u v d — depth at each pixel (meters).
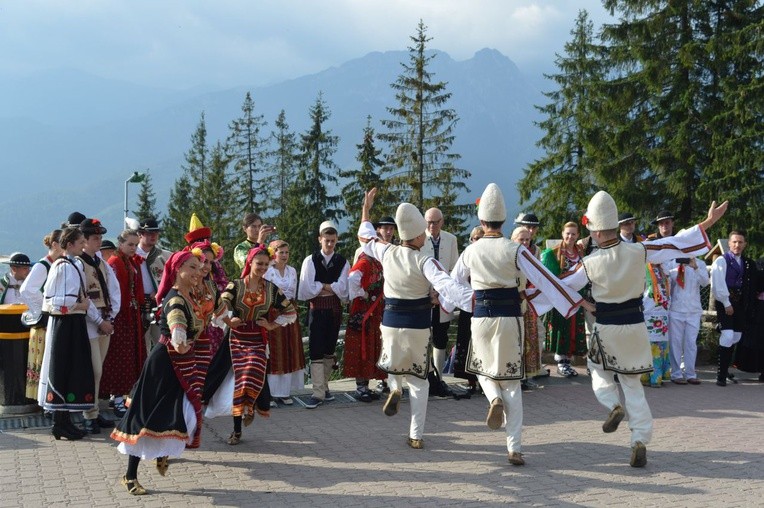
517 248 6.39
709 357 11.38
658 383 9.63
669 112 23.48
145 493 5.69
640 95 24.28
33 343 7.70
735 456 6.53
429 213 9.10
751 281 9.81
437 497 5.56
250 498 5.58
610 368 6.36
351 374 8.77
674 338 9.91
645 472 6.11
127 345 7.87
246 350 7.01
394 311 6.88
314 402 8.59
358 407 8.58
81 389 7.04
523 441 7.08
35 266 7.54
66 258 7.09
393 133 36.16
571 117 31.17
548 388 9.42
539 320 9.80
